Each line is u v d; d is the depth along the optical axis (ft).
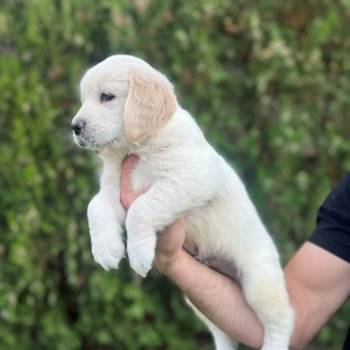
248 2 8.02
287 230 8.09
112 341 7.92
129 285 7.88
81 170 7.78
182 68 7.88
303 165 8.13
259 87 7.91
